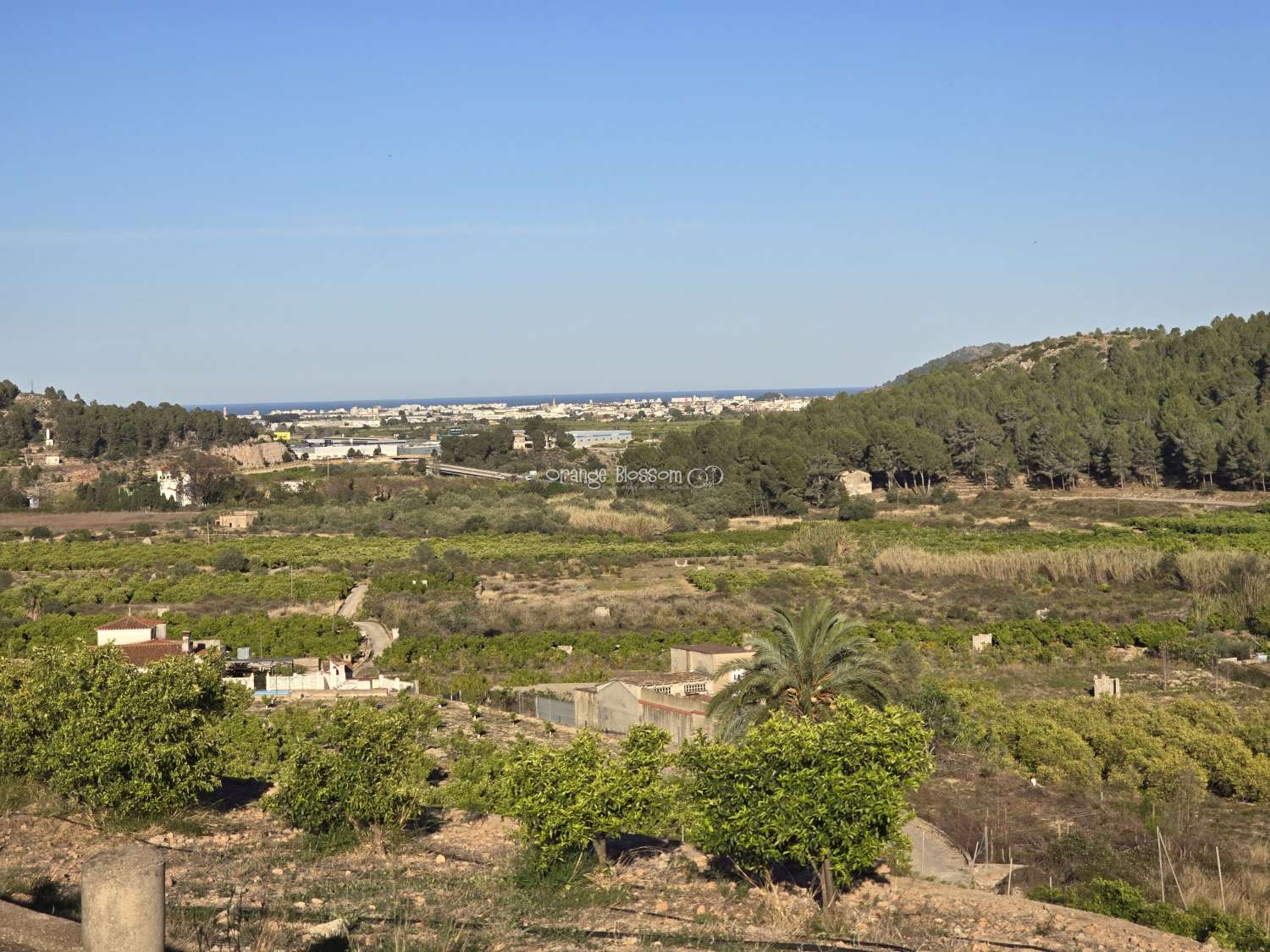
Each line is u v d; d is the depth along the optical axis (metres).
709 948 12.97
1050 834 24.42
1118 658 56.69
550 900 15.06
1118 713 38.72
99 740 17.17
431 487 138.12
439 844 18.81
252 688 48.41
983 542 94.75
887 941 13.95
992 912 15.40
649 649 57.72
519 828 17.69
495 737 38.06
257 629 60.28
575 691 42.50
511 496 128.75
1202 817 28.75
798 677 27.02
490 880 15.89
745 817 15.63
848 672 26.97
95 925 7.79
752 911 15.15
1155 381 149.62
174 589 74.75
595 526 110.75
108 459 163.62
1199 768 32.34
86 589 73.00
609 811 16.91
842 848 15.40
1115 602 70.56
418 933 12.56
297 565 89.31
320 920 12.83
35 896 12.73
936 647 56.41
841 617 27.48
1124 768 32.91
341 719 18.55
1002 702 44.56
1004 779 30.41
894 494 126.44
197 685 19.03
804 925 14.59
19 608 68.31
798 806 15.30
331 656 58.53
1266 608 61.59
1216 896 19.42
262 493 135.12
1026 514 114.94
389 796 17.83
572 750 17.39
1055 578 78.50
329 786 17.77
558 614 67.94
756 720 26.69
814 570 84.12
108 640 55.59
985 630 59.97
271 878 15.12
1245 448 117.94
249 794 22.14
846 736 15.89
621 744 18.78
